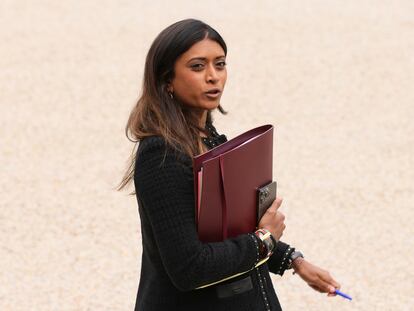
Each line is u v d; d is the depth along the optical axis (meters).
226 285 5.34
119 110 23.67
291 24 34.09
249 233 5.27
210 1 39.03
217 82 5.22
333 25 33.78
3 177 18.22
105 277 13.11
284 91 25.34
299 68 27.88
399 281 12.86
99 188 17.39
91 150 20.12
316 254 13.91
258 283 5.50
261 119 22.69
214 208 5.06
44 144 20.64
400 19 34.59
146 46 31.05
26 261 13.77
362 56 29.19
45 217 15.78
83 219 15.65
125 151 20.00
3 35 32.94
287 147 20.12
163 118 5.11
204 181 4.91
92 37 32.47
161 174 4.93
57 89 25.89
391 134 21.08
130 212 15.96
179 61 5.16
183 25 5.19
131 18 35.59
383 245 14.26
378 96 24.70
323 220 15.43
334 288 6.07
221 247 5.01
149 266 5.47
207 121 5.84
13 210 16.19
